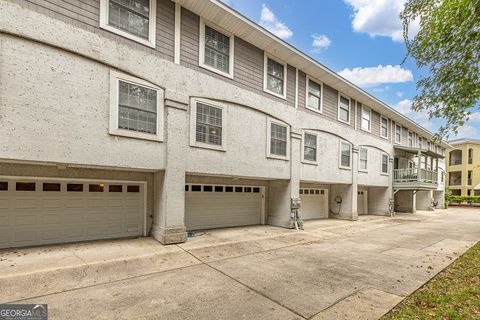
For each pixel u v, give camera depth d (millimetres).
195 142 8234
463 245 8500
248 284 4789
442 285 4836
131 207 8273
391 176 18547
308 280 5043
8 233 6441
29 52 5516
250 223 11531
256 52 10305
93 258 5953
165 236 7406
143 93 7246
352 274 5438
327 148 13391
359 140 15641
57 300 4004
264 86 10477
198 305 3926
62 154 5871
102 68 6520
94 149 6332
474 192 37031
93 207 7625
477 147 37562
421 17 5707
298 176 11531
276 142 10883
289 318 3568
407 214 19797
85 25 6281
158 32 7605
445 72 5371
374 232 10969
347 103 15023
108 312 3664
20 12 5402
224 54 9273
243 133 9664
